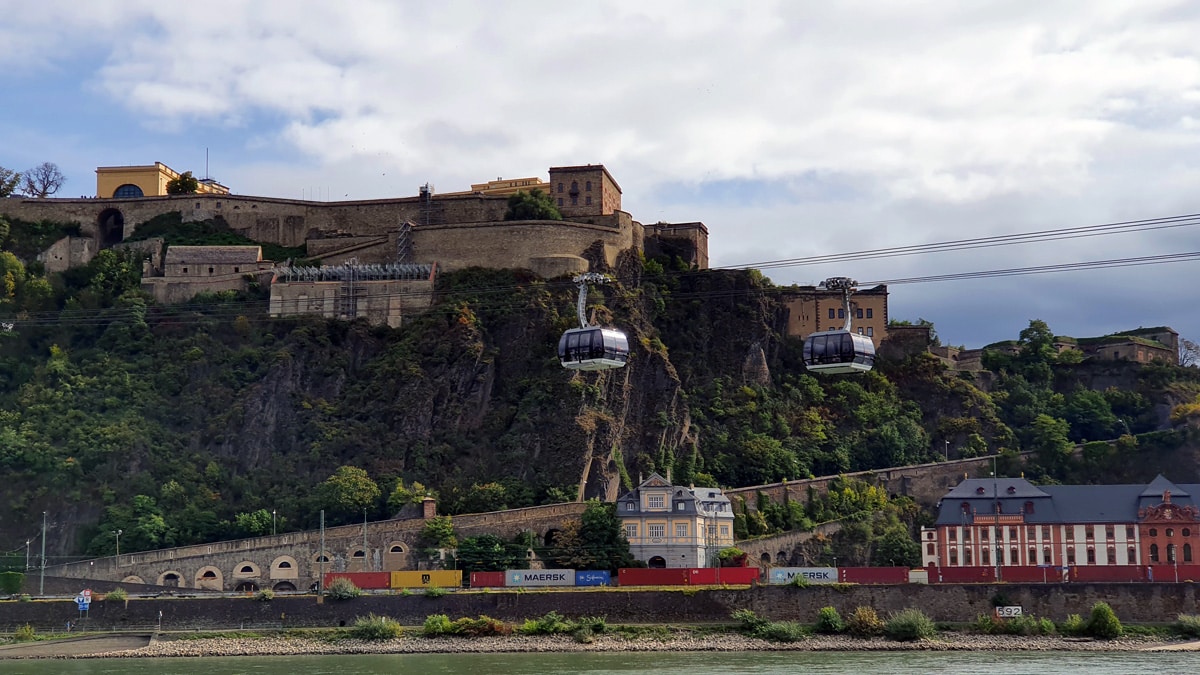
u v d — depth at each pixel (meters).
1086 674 162.00
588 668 171.25
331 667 175.12
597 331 155.62
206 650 192.62
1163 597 199.38
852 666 171.38
